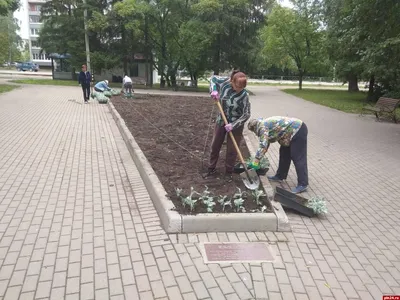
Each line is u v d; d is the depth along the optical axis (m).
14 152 6.96
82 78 15.20
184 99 18.44
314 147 8.71
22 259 3.41
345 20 11.12
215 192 4.84
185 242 3.79
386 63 11.69
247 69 29.98
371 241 4.03
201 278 3.21
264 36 36.56
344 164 7.22
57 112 12.33
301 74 36.19
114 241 3.78
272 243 3.86
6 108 12.67
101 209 4.56
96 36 31.00
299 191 5.39
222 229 4.04
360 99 23.56
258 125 5.16
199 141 8.29
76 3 30.33
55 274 3.21
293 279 3.26
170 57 30.02
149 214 4.44
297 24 33.78
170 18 28.53
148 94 20.66
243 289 3.09
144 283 3.12
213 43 28.50
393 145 9.26
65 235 3.88
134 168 6.30
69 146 7.67
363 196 5.43
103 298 2.92
